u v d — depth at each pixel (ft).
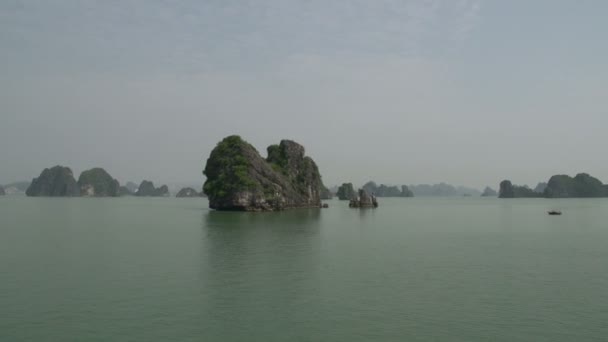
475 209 599.57
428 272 130.62
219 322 85.40
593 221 353.31
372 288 110.83
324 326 83.76
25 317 87.10
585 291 109.60
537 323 86.33
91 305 94.73
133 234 225.76
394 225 302.86
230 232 236.84
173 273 126.21
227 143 460.14
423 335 79.82
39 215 390.63
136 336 78.28
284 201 480.64
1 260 145.59
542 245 195.52
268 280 118.32
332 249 175.63
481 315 90.58
